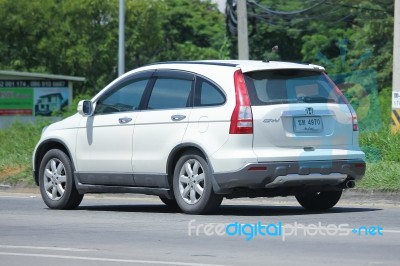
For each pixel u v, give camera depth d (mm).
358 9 92000
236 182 25188
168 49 110812
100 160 28562
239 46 55469
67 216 27531
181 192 26594
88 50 101688
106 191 28828
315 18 95000
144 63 106875
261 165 25031
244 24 55406
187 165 26438
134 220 25953
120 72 67375
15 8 102062
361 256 18969
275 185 25406
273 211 28062
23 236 22859
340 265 17828
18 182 40844
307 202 28672
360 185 32031
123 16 67500
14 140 52531
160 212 28531
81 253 19797
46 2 103250
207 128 25797
